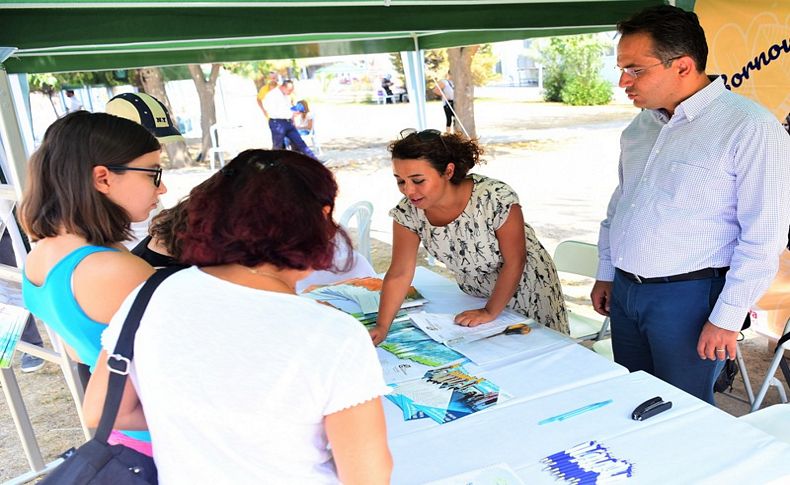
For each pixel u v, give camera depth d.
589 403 1.47
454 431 1.40
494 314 2.04
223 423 0.81
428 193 1.90
